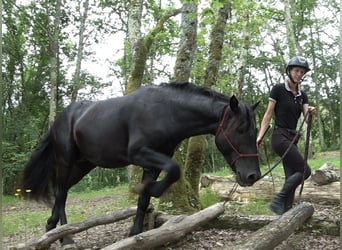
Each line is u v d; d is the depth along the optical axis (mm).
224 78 14156
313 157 18172
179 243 4824
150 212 5355
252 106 4480
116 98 5016
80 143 5156
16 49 20766
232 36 13445
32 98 21906
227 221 5465
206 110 4527
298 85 5219
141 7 9906
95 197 13555
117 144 4777
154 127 4527
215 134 4578
